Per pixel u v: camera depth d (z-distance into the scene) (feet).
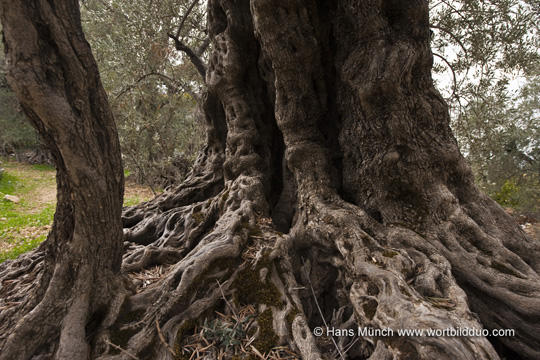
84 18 26.96
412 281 8.53
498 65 18.48
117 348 7.84
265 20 11.39
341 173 13.39
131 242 14.89
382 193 11.46
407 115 10.99
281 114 13.12
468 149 22.80
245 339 8.74
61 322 7.79
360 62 11.32
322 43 12.61
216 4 15.69
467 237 10.37
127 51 22.53
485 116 21.06
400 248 9.91
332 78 13.33
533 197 28.71
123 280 9.37
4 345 7.22
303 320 8.73
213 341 8.64
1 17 6.23
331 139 13.80
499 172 32.27
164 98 31.65
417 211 10.98
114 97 24.67
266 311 9.30
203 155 20.13
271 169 15.66
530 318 8.61
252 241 11.52
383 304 7.56
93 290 8.39
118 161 8.50
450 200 10.80
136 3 22.00
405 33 11.16
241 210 12.54
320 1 12.67
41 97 6.64
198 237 13.60
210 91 15.89
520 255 10.68
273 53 11.89
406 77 10.84
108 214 8.36
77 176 7.56
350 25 11.78
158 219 16.05
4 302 9.93
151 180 29.84
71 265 8.10
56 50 6.95
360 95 11.08
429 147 11.21
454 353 6.26
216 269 10.11
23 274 12.40
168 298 9.07
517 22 16.75
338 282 10.59
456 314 7.11
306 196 12.48
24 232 29.63
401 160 11.09
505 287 8.94
